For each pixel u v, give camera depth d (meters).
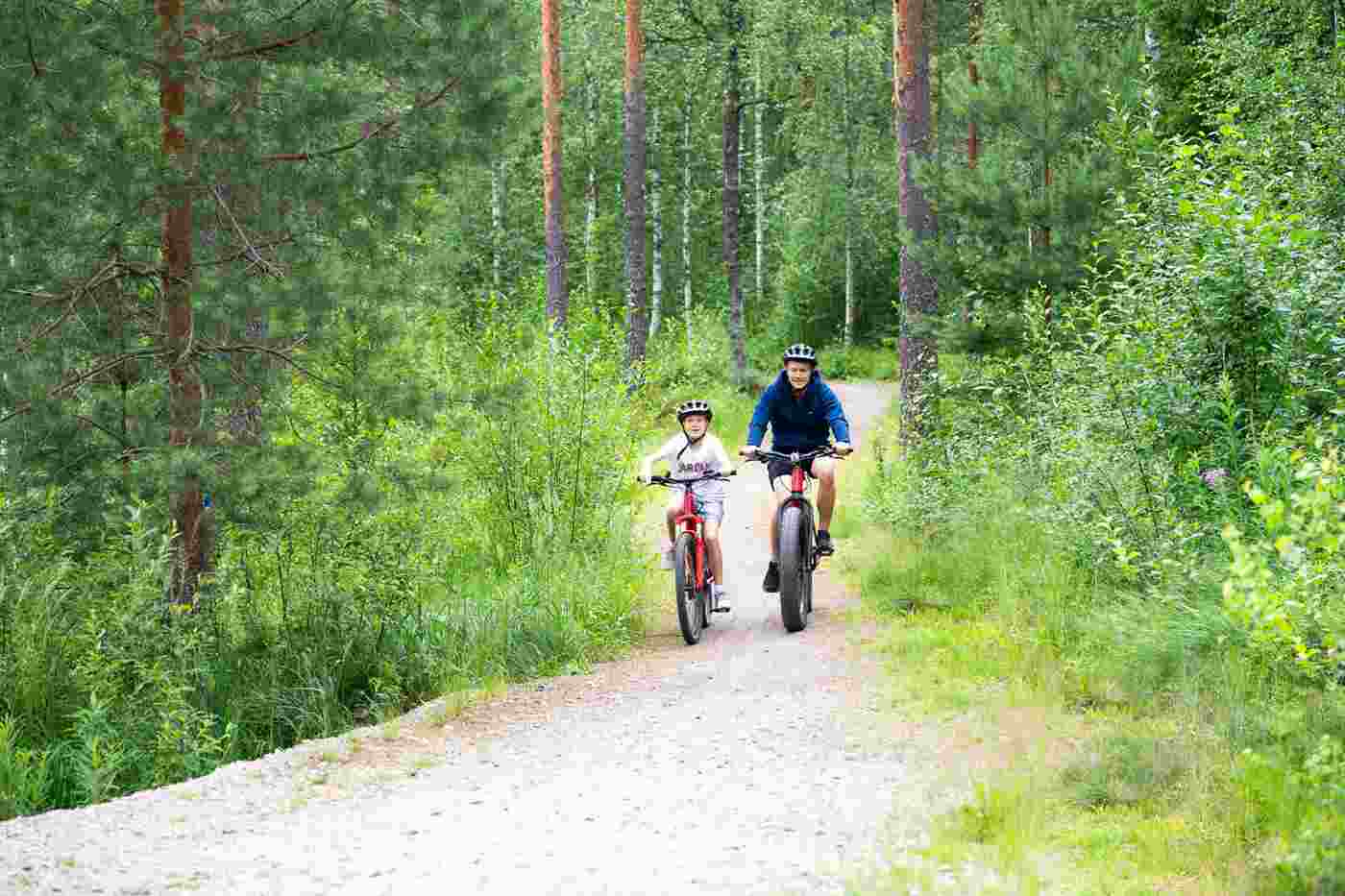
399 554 8.73
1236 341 7.67
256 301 8.36
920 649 7.96
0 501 7.94
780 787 5.57
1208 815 4.58
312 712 7.67
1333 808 4.18
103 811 5.57
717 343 35.06
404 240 9.18
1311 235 7.71
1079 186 12.96
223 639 8.20
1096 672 6.73
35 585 7.80
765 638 9.25
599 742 6.69
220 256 8.73
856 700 7.04
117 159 7.92
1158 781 5.06
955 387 12.67
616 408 12.21
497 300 12.49
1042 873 4.26
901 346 13.42
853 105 44.06
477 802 5.66
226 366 8.63
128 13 8.04
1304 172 9.70
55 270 8.25
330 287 8.46
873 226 45.84
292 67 8.36
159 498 8.13
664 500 17.16
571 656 8.91
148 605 7.52
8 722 6.78
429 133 8.71
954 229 13.72
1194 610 6.57
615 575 10.42
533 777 6.08
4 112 7.62
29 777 6.43
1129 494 7.97
